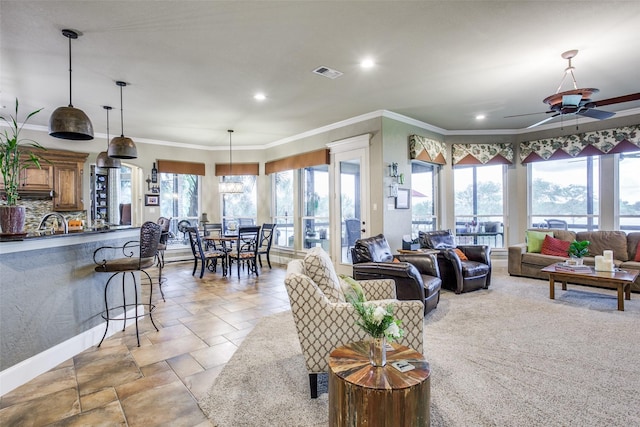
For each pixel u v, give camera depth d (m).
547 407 1.95
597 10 2.58
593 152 5.66
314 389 2.08
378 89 4.27
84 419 1.90
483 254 4.81
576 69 3.69
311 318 2.06
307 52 3.25
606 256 4.05
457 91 4.36
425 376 1.52
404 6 2.51
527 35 2.96
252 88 4.19
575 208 6.07
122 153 4.07
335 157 5.96
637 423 1.80
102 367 2.53
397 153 5.46
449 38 3.00
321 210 6.61
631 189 5.45
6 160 2.61
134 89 4.18
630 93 4.50
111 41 2.99
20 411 1.98
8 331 2.27
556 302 4.08
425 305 3.42
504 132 6.62
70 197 6.19
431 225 6.61
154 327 3.34
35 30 2.79
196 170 7.70
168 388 2.22
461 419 1.84
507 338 2.97
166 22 2.69
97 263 3.09
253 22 2.71
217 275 5.93
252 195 8.01
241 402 2.04
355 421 1.46
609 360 2.53
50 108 4.88
